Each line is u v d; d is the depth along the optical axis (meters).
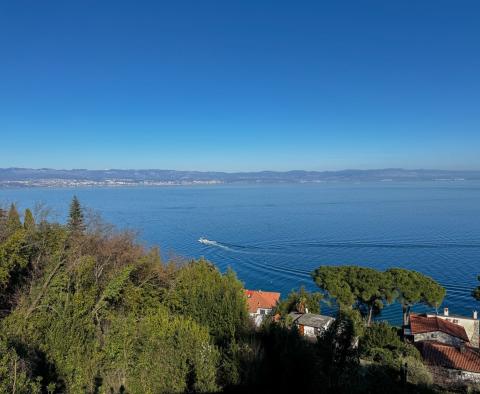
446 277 79.38
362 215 186.25
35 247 22.88
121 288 22.31
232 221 171.50
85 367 12.53
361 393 15.95
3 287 19.22
